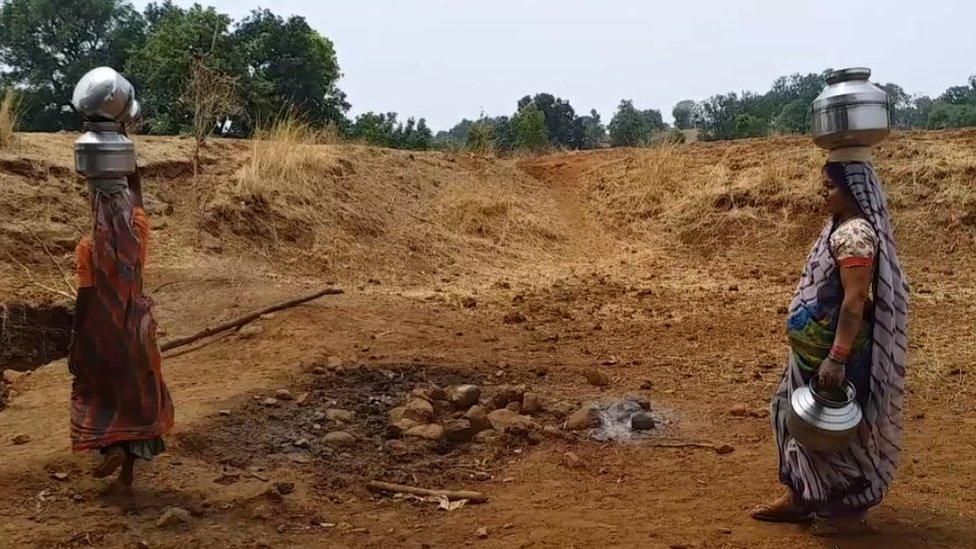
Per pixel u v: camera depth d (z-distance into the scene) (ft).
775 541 13.80
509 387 21.68
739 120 101.60
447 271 40.06
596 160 58.75
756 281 40.60
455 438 18.92
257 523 14.69
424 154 54.03
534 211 50.52
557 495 16.22
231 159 42.04
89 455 16.70
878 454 13.65
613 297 36.24
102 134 14.75
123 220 14.92
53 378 23.32
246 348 24.90
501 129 95.91
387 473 17.19
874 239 13.05
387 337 26.18
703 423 20.35
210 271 31.99
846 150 13.56
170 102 69.26
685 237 48.44
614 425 20.07
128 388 14.96
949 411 21.49
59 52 132.57
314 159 44.09
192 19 74.84
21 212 32.99
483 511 15.48
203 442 17.89
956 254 44.06
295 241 38.06
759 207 48.91
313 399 20.83
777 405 14.40
